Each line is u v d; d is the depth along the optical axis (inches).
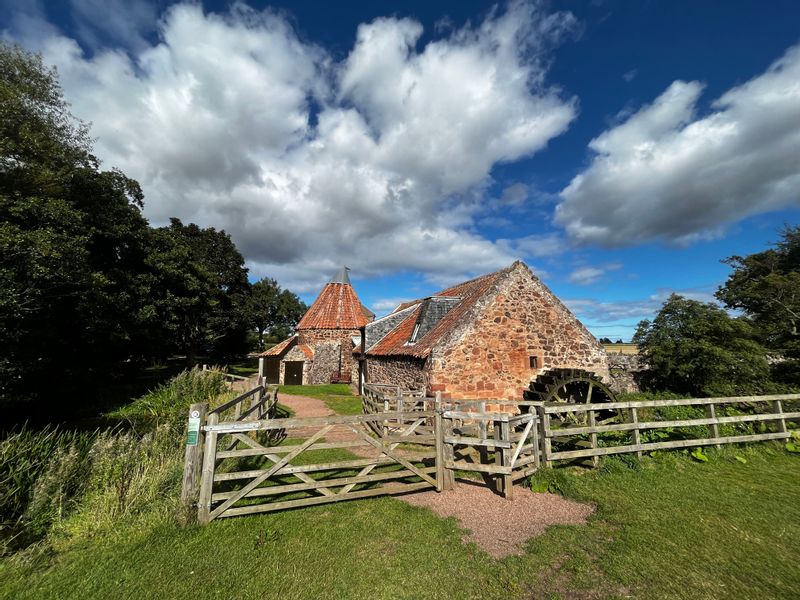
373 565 157.6
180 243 1083.9
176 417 367.9
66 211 486.6
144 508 197.6
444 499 229.9
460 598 136.6
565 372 426.6
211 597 136.8
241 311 1556.3
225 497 198.4
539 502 223.9
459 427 294.8
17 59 590.6
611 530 185.5
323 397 777.6
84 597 136.3
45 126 594.6
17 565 153.0
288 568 155.0
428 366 437.1
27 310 411.5
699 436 317.1
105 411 550.0
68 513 191.9
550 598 135.9
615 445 300.4
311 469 214.4
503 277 477.7
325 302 1171.9
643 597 135.2
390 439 256.4
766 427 351.3
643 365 595.8
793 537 175.0
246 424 203.5
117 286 749.3
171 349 1111.6
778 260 1019.3
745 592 136.7
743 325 490.0
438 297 589.3
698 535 177.0
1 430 415.5
